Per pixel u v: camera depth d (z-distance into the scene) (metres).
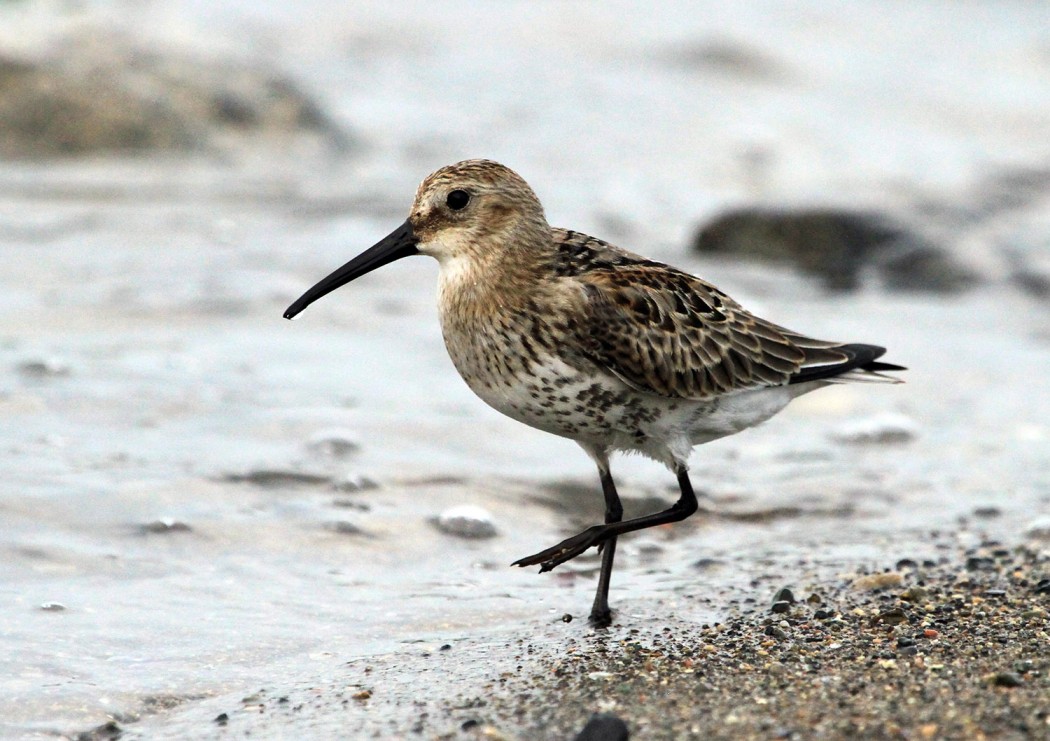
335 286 9.59
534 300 9.05
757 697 7.60
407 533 10.80
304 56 30.52
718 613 9.33
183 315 15.62
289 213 20.67
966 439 13.69
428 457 12.16
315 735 7.37
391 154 24.78
